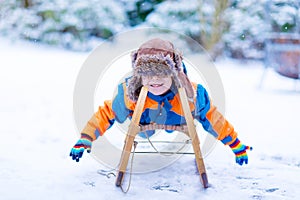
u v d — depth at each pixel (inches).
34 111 145.7
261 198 74.4
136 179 82.6
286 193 76.8
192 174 85.6
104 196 74.0
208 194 75.8
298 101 169.6
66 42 313.0
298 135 120.5
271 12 294.5
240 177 84.7
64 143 108.3
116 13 318.3
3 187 76.9
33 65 242.1
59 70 230.1
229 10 299.6
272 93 185.5
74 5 314.7
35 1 322.7
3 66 234.8
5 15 323.6
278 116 143.9
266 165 92.8
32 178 81.7
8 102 157.9
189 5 303.1
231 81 212.8
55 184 78.8
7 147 103.4
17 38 316.5
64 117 138.3
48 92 177.8
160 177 83.8
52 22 315.0
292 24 290.7
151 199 73.4
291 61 196.9
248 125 131.6
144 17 322.7
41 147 104.3
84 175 84.1
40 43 316.5
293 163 95.4
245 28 297.1
